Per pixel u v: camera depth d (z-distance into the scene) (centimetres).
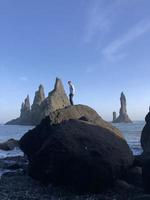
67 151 2333
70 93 3575
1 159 4141
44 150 2434
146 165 2125
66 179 2355
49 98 16712
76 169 2297
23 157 4184
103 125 2850
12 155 4850
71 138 2394
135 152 4584
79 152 2319
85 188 2298
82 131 2445
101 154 2316
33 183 2575
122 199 2098
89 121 2852
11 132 13638
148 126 3753
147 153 2619
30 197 2167
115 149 2405
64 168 2342
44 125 2922
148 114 3853
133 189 2242
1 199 2111
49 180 2452
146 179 2116
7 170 3359
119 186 2298
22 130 15900
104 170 2280
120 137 2591
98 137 2431
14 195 2216
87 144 2364
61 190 2352
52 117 2906
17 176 2875
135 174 2398
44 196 2200
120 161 2372
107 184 2308
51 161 2388
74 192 2320
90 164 2277
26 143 2983
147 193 2119
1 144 5659
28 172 2670
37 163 2475
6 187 2458
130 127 18225
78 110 2994
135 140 7650
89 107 3059
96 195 2245
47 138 2706
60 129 2478
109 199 2114
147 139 3700
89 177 2278
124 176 2420
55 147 2383
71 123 2517
